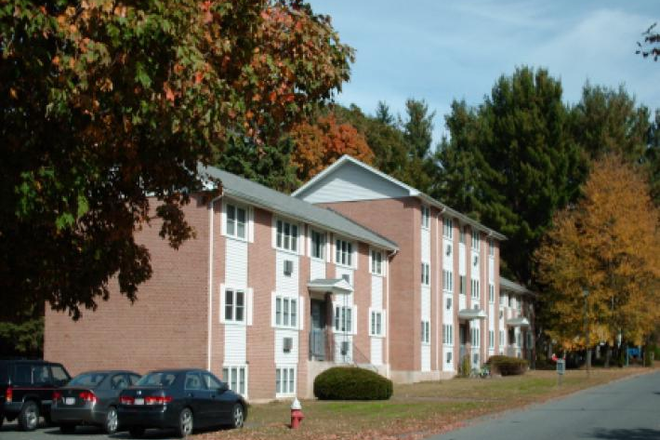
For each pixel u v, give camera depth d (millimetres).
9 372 23391
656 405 28344
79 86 10227
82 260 13742
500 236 66750
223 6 11688
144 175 13445
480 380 50750
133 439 20906
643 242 63375
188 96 10766
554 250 66812
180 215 14320
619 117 79000
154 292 31016
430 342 51531
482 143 76625
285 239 36781
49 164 11055
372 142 81750
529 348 76062
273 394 34562
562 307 65062
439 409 27344
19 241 12844
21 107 10664
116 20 10008
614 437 18266
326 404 31859
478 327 62344
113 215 13398
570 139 74688
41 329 41188
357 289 44375
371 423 22297
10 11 9461
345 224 44250
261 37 12305
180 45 10570
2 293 13477
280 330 35625
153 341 30781
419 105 93062
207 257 30547
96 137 11086
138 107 10828
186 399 20734
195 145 12484
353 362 42625
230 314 31906
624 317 64062
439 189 81812
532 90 74375
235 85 12180
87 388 22250
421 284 50250
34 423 23453
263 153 14078
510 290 70562
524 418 23625
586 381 46156
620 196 64688
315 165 65062
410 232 49250
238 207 33000
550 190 71812
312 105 13016
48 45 10500
